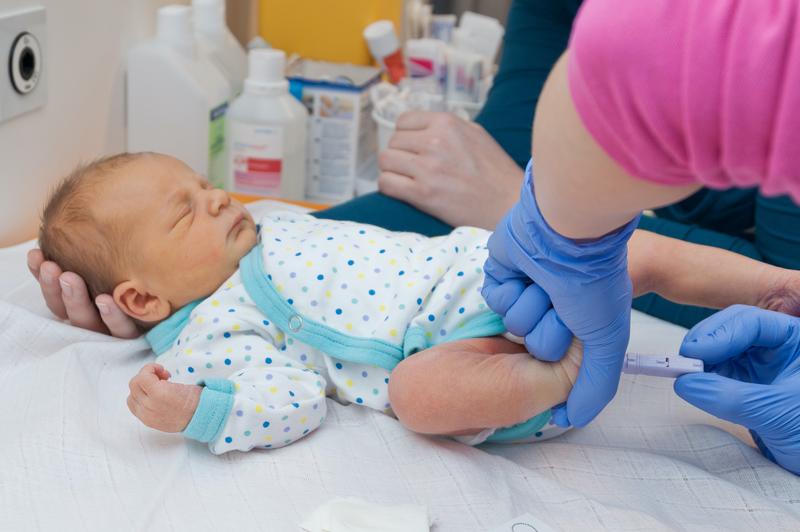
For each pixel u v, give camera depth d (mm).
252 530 753
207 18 1603
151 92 1463
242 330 992
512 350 941
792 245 1146
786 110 362
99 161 1104
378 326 969
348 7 1811
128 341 1039
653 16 391
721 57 375
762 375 908
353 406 980
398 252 1043
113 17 1400
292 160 1588
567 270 653
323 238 1068
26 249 1202
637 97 400
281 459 861
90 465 808
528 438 956
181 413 843
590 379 788
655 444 969
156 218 1040
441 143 1342
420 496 820
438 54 1819
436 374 863
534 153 516
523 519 776
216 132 1531
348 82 1631
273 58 1527
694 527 804
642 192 472
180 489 799
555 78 479
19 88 1144
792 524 812
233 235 1073
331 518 737
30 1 1159
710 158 405
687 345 896
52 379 909
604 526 785
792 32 359
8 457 798
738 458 934
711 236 1245
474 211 1316
